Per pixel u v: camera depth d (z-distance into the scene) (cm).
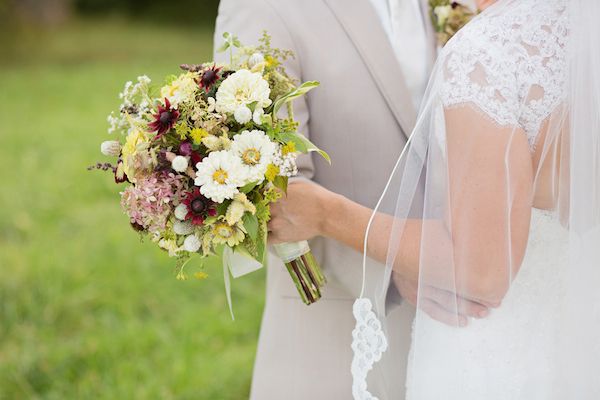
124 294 447
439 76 157
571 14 155
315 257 201
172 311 434
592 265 159
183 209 162
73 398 349
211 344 398
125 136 176
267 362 210
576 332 159
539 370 160
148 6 1922
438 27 200
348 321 205
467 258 155
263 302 441
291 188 177
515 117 152
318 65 192
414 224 165
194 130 160
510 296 162
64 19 1744
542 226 163
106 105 940
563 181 158
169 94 167
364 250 165
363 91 191
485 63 151
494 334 160
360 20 192
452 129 154
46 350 385
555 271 163
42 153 715
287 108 180
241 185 158
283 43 192
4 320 413
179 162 159
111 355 381
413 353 166
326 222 176
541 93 153
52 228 539
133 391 350
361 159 193
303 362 207
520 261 156
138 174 163
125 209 166
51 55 1353
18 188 614
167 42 1547
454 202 155
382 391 177
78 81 1087
